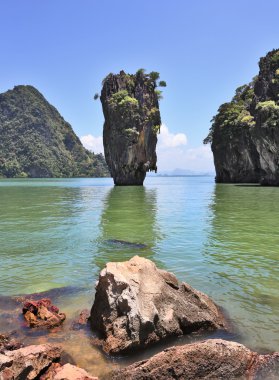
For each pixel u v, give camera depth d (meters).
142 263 7.52
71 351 6.16
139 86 79.12
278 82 67.75
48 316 7.21
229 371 5.38
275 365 5.53
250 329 6.91
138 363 5.50
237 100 91.56
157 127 77.94
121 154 74.88
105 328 6.57
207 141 98.12
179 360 5.36
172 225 18.80
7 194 48.03
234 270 10.62
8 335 6.64
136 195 44.03
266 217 21.56
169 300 6.95
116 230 17.41
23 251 13.22
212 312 7.22
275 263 11.37
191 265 11.15
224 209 26.08
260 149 64.00
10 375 5.09
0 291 9.06
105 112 78.81
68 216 22.95
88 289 9.19
